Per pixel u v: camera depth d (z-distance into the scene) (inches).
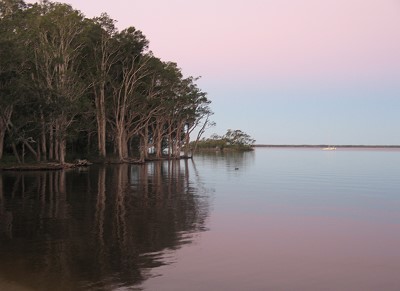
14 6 1977.1
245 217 743.7
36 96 1956.2
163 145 4269.2
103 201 927.0
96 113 2689.5
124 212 776.3
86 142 3046.3
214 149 7347.4
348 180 1640.0
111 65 2795.3
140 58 2881.4
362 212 817.5
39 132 2134.6
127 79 2817.4
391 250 519.2
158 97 3105.3
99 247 514.9
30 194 1042.1
